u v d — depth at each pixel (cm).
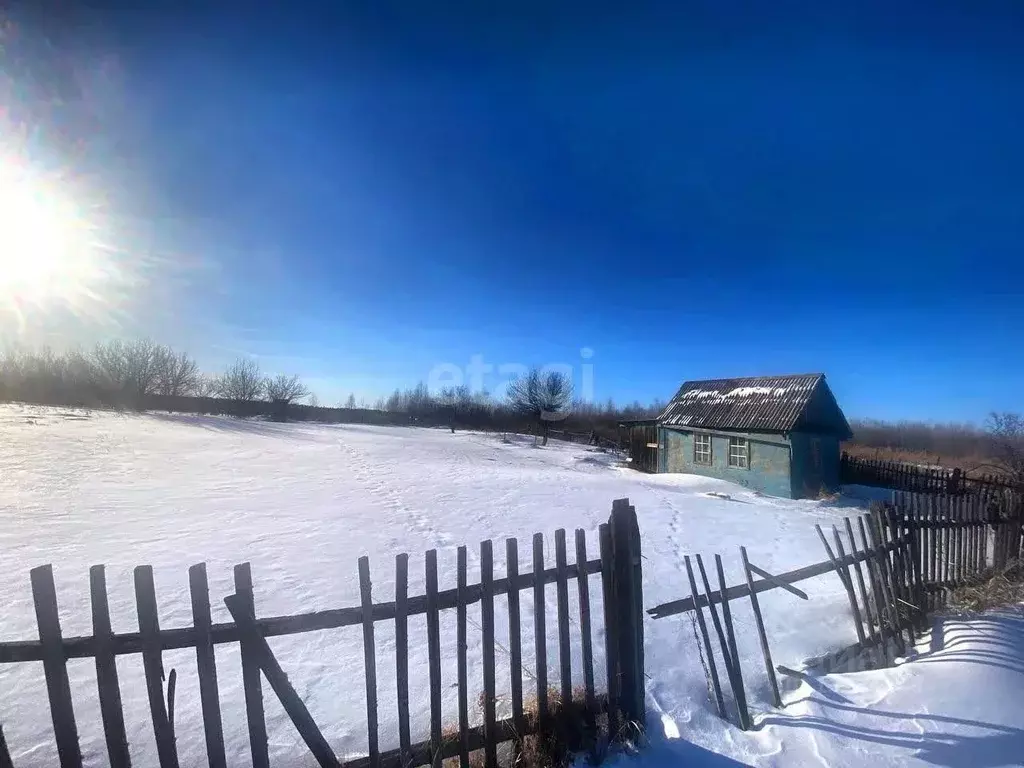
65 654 239
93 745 353
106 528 905
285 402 5003
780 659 512
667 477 2200
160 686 253
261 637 274
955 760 353
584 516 1251
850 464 2303
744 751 361
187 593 625
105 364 4562
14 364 4669
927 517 616
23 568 684
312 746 282
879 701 419
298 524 1011
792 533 1176
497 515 1219
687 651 522
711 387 2528
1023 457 1784
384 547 875
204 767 338
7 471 1395
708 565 856
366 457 2386
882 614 527
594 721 367
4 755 251
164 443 2280
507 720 340
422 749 316
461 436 4256
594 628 571
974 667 454
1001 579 668
